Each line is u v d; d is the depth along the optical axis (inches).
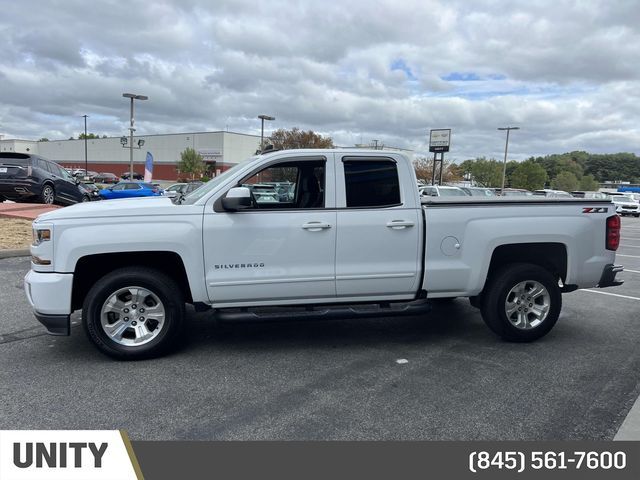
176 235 174.6
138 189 1075.9
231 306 183.9
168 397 150.9
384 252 188.2
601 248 206.4
